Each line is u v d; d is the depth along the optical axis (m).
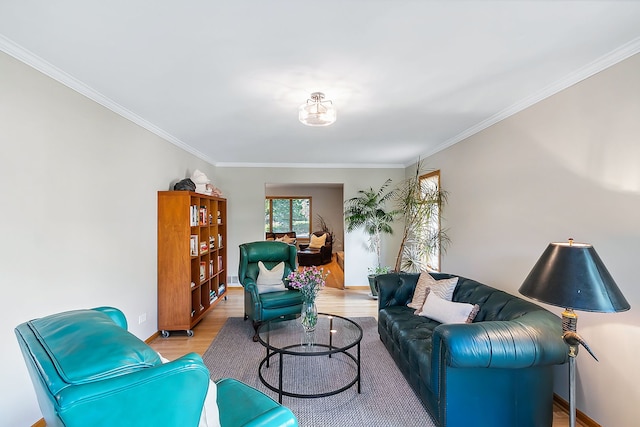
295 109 2.87
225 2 1.41
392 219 5.87
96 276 2.52
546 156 2.42
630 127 1.79
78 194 2.33
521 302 2.25
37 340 1.01
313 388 2.48
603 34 1.67
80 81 2.26
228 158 5.45
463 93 2.48
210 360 2.96
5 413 1.75
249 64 2.01
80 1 1.39
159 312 3.50
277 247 4.34
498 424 1.84
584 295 1.45
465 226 3.69
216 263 4.77
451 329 1.79
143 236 3.24
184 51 1.85
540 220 2.48
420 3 1.42
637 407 1.74
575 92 2.15
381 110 2.89
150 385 0.89
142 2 1.41
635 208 1.76
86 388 0.81
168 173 3.84
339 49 1.83
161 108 2.83
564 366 2.21
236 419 1.30
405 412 2.18
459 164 3.84
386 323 3.07
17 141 1.84
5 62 1.77
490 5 1.43
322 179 5.95
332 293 5.65
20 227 1.86
